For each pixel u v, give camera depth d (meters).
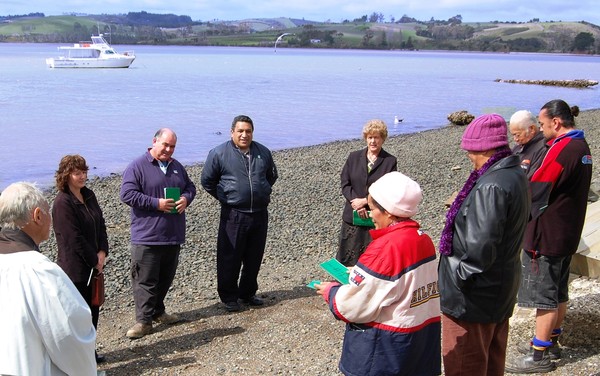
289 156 21.14
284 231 11.05
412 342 3.34
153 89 52.44
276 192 14.73
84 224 5.11
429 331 3.45
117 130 28.17
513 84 70.94
